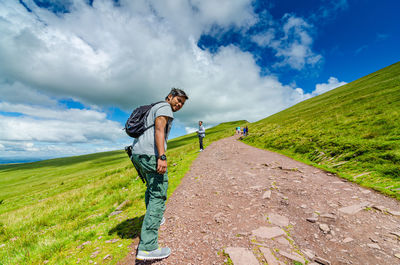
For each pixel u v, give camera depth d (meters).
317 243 2.38
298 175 5.75
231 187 5.12
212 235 2.72
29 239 3.61
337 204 3.49
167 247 2.35
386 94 18.69
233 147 15.87
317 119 18.16
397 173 4.35
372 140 6.91
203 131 15.17
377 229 2.59
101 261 2.31
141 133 2.35
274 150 11.98
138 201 5.02
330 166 6.32
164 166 2.19
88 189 10.09
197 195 4.78
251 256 2.10
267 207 3.60
